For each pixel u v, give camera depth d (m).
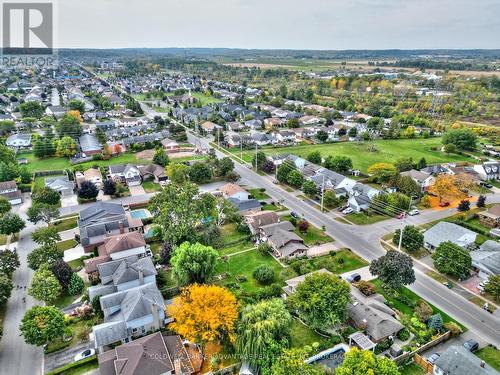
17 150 142.88
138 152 143.38
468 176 110.75
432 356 49.69
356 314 55.59
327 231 86.12
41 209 84.31
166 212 76.06
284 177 113.25
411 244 76.19
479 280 68.00
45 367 49.47
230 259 74.69
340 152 146.75
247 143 154.25
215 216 83.25
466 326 56.59
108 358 47.59
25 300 62.31
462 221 89.50
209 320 48.34
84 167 126.06
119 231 79.56
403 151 148.62
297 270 70.12
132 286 62.44
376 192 100.00
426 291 65.00
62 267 63.72
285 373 42.62
